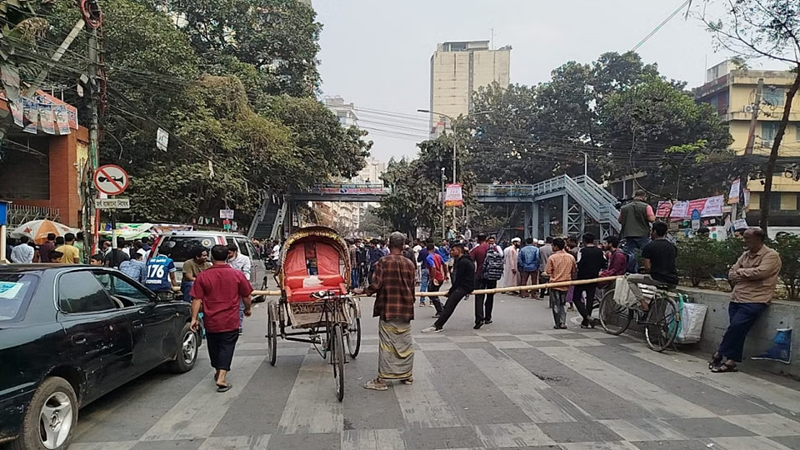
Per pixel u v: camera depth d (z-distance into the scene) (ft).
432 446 15.43
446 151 132.57
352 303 26.58
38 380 14.28
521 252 56.03
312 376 23.66
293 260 27.12
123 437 16.47
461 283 34.17
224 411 18.88
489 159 176.04
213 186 82.48
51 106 59.47
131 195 77.56
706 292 28.04
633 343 30.48
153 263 33.30
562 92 163.94
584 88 163.63
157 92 81.35
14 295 15.57
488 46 387.14
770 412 18.43
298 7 145.59
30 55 35.01
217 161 87.10
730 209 71.72
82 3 39.17
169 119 83.05
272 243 104.73
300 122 123.95
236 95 95.96
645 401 19.65
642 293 30.04
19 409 13.62
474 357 26.86
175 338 23.63
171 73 80.12
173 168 81.10
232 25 136.26
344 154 141.49
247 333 35.29
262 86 130.52
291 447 15.46
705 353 27.45
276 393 21.02
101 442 16.10
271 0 140.97
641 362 25.84
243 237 51.52
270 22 144.36
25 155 64.75
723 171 107.45
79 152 66.13
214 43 136.98
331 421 17.66
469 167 172.96
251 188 104.78
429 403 19.48
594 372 23.90
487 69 321.32
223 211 89.10
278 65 146.10
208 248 39.65
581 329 35.45
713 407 18.97
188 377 23.84
